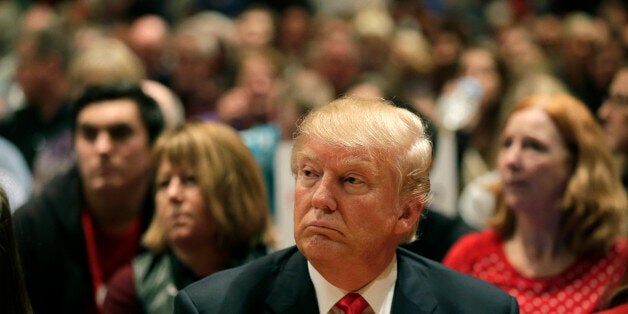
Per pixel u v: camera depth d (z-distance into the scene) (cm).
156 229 672
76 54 1391
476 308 462
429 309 457
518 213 700
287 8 2305
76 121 767
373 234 429
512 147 689
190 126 672
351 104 443
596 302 670
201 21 1927
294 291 455
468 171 1116
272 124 1327
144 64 1706
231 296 456
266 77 1477
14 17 1923
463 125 1245
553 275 686
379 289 454
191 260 658
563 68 1714
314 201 425
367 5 2284
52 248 738
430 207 771
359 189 426
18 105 1375
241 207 660
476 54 1517
